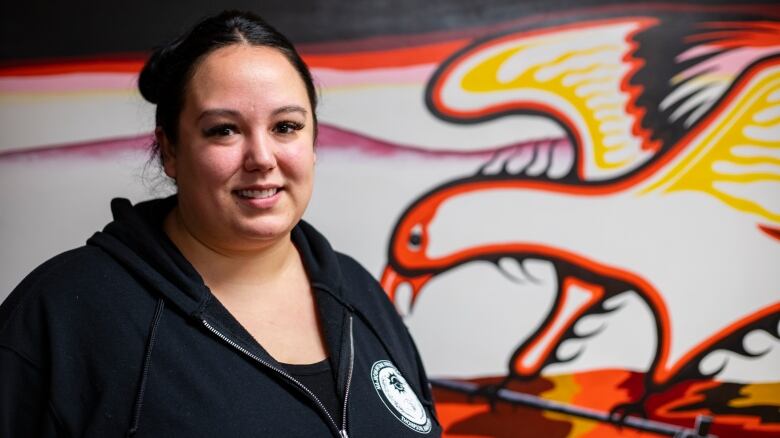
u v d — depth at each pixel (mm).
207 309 1132
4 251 2230
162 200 1268
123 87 2258
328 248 1331
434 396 2320
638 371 2322
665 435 2318
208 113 1104
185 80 1133
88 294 1096
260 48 1148
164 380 1071
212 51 1133
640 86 2328
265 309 1221
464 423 2318
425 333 2312
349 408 1176
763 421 2312
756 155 2324
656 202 2328
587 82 2328
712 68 2330
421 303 2311
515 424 2318
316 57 2293
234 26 1160
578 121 2328
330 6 2291
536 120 2320
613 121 2330
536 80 2322
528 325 2318
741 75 2326
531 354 2320
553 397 2316
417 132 2307
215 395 1078
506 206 2318
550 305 2320
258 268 1223
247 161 1110
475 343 2316
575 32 2324
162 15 2264
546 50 2320
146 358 1073
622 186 2326
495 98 2318
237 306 1202
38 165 2242
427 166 2307
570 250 2320
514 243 2318
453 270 2312
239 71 1110
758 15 2320
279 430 1097
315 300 1282
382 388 1252
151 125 2260
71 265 1127
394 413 1235
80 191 2248
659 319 2318
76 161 2248
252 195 1132
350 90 2297
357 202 2299
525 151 2324
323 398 1168
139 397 1055
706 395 2318
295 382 1130
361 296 1366
